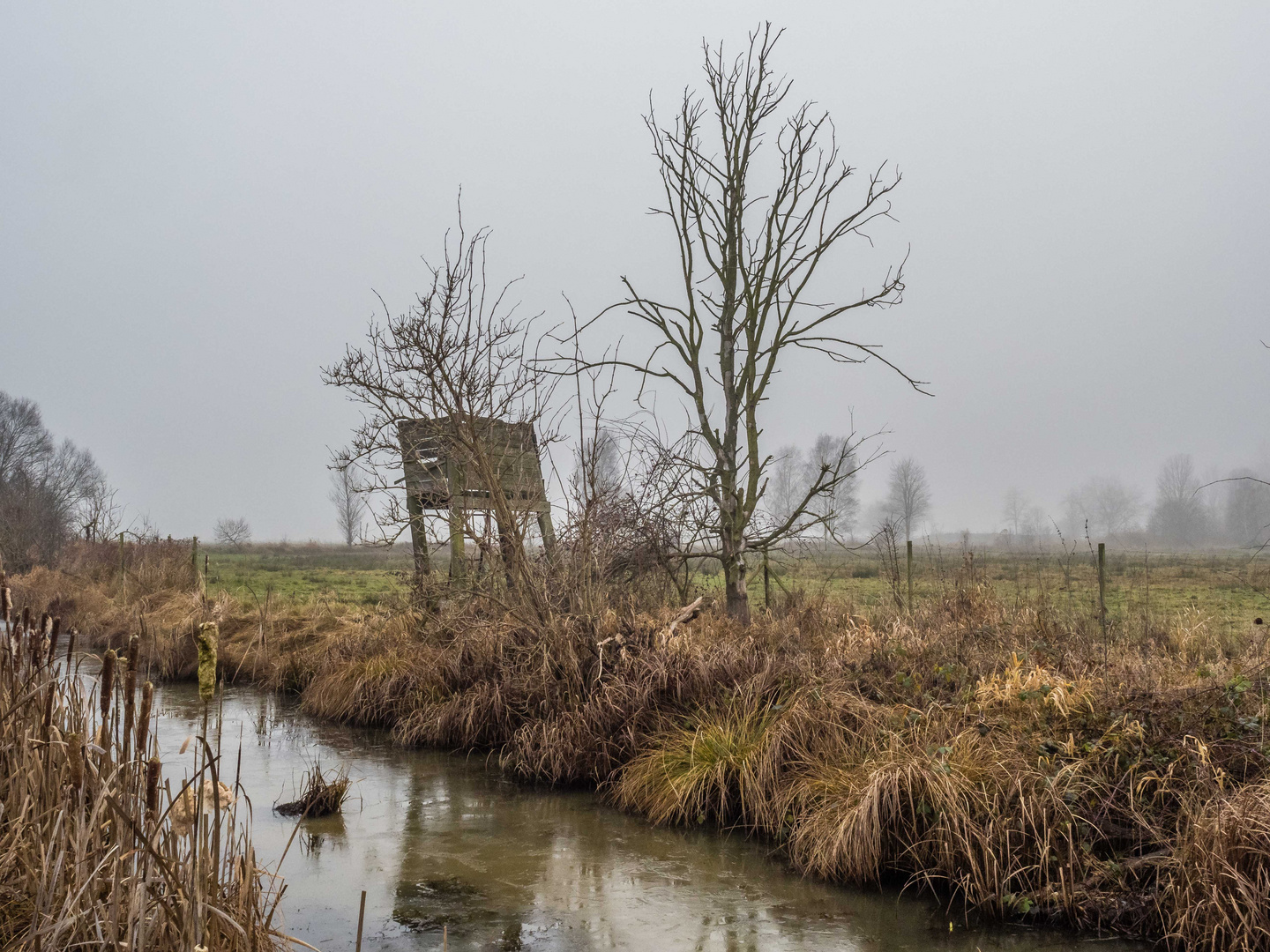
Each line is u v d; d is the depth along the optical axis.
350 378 11.23
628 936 5.37
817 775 7.06
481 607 11.25
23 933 3.39
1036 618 10.90
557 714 9.14
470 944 5.23
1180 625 11.86
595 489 10.96
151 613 17.03
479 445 10.64
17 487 36.00
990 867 5.72
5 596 4.38
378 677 11.40
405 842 7.02
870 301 12.30
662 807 7.55
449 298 10.70
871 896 5.98
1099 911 5.41
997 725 6.90
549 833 7.25
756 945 5.25
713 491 12.23
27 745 4.00
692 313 12.90
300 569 36.19
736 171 12.51
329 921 5.52
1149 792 5.99
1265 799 5.16
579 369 11.30
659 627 10.02
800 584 18.02
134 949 3.22
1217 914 4.82
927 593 15.06
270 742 10.20
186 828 3.36
